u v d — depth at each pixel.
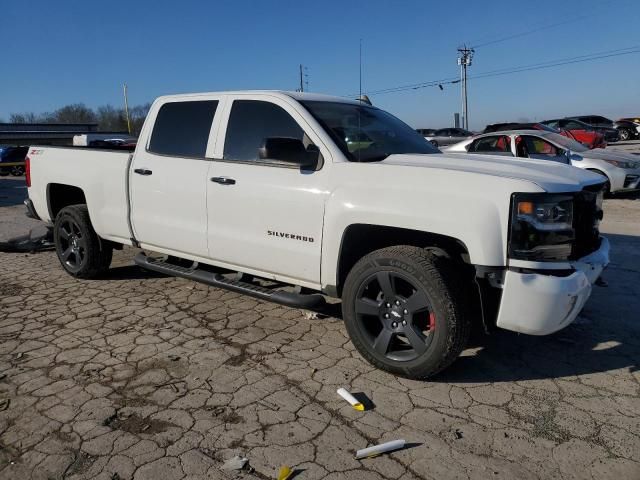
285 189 3.91
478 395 3.39
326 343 4.18
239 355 3.96
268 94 4.27
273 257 4.06
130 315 4.80
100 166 5.32
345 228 3.62
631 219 9.66
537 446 2.86
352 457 2.76
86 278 5.89
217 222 4.37
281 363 3.82
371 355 3.64
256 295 4.17
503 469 2.67
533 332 3.19
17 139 47.88
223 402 3.29
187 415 3.14
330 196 3.69
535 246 3.09
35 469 2.67
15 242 8.10
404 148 4.36
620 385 3.52
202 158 4.52
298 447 2.84
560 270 3.20
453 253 3.61
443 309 3.26
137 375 3.64
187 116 4.73
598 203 3.69
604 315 4.76
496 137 12.19
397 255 3.40
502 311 3.18
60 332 4.40
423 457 2.76
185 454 2.78
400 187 3.41
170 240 4.78
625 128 32.25
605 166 11.66
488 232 3.12
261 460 2.73
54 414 3.15
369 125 4.41
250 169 4.15
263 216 4.05
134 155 5.03
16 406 3.24
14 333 4.39
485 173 3.29
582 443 2.88
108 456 2.77
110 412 3.17
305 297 3.95
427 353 3.37
